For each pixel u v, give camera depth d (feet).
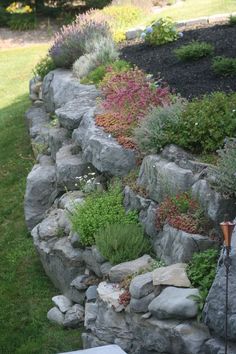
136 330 17.69
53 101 33.37
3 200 31.96
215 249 18.17
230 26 35.63
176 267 17.87
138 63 32.30
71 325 21.31
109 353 14.60
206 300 16.17
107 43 33.17
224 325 15.71
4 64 55.16
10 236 28.55
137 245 20.33
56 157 26.73
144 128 22.22
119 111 25.61
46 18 65.05
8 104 45.70
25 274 25.30
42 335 21.48
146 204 21.13
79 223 21.84
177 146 21.21
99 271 20.99
